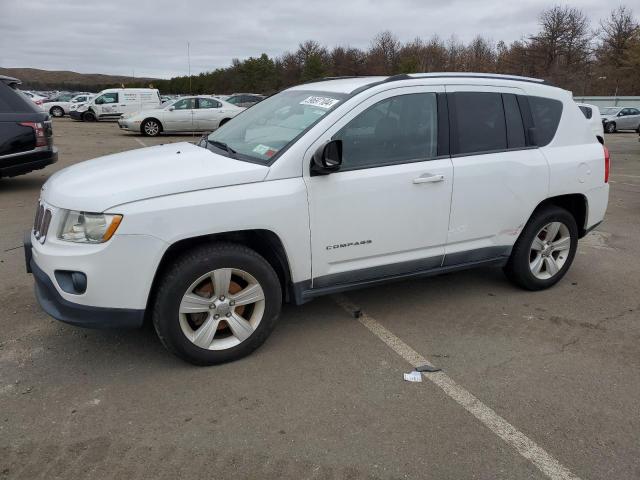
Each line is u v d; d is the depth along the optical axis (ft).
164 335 11.00
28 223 22.93
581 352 12.63
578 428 9.85
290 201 11.43
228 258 11.09
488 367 11.86
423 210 13.15
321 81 14.97
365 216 12.42
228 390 10.77
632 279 17.57
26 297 14.93
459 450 9.20
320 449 9.14
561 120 15.61
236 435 9.44
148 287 10.60
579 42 204.85
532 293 16.12
